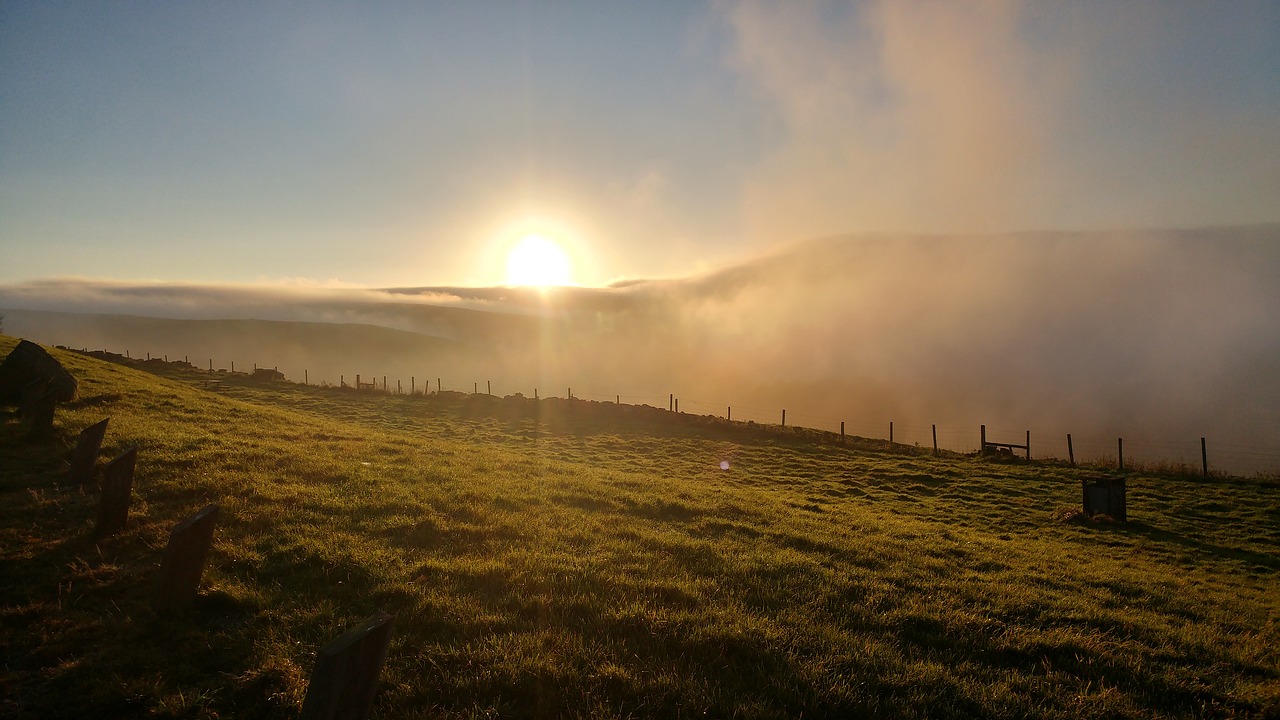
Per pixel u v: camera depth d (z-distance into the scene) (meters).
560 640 7.08
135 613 6.95
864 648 7.68
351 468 14.84
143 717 5.41
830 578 10.45
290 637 6.67
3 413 16.03
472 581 8.62
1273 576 16.67
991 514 23.48
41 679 5.77
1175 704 7.26
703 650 7.21
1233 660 8.77
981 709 6.60
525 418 41.56
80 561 8.02
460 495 13.48
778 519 15.82
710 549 11.42
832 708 6.30
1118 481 22.91
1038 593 11.22
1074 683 7.47
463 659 6.52
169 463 13.06
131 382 26.22
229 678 5.94
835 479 29.31
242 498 11.23
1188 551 18.94
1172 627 10.02
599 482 18.17
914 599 9.87
